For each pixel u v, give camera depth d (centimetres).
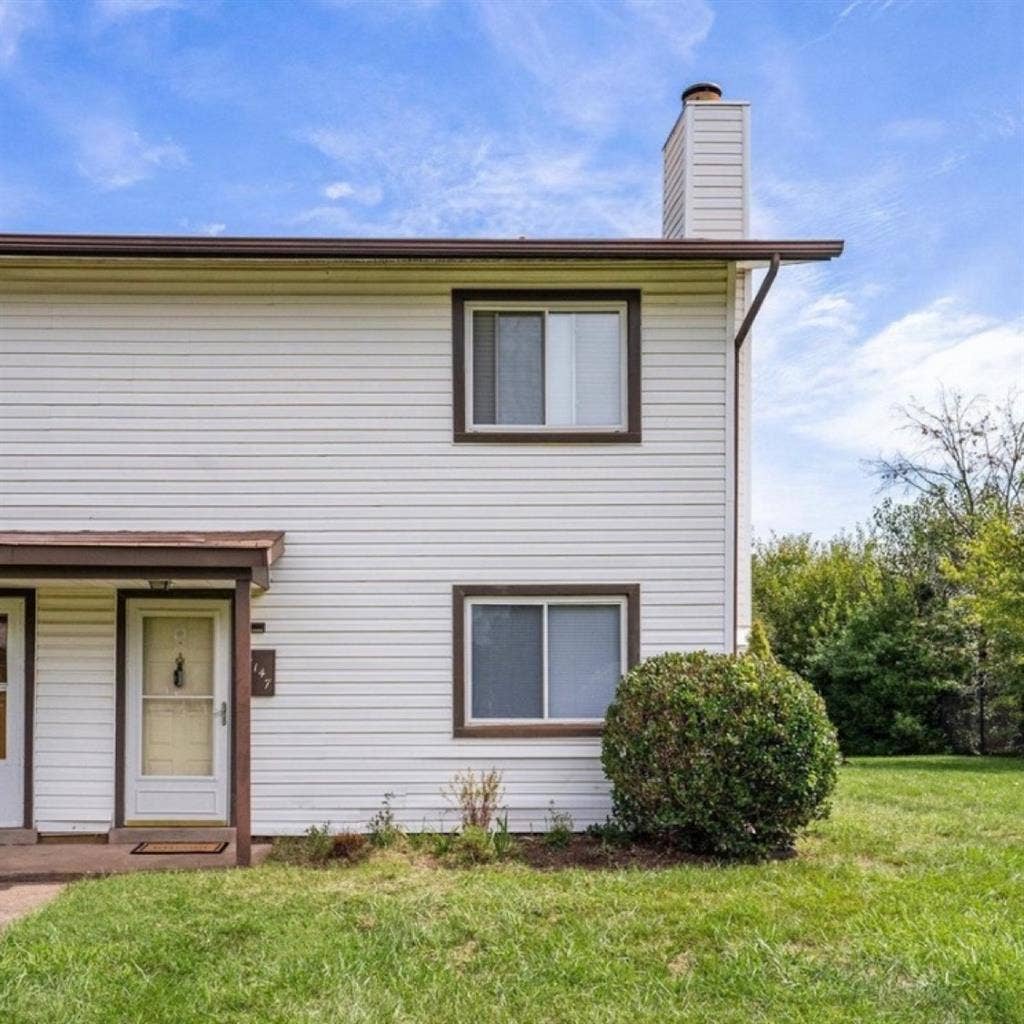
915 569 2270
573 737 868
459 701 864
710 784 749
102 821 868
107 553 758
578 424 885
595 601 877
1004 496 2288
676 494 880
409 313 880
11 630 878
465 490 876
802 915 591
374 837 828
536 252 838
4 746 872
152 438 870
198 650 892
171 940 552
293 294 878
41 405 867
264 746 862
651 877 686
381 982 499
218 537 805
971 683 2064
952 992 481
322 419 875
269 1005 473
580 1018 460
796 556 2811
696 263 883
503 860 764
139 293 874
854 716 2178
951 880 670
